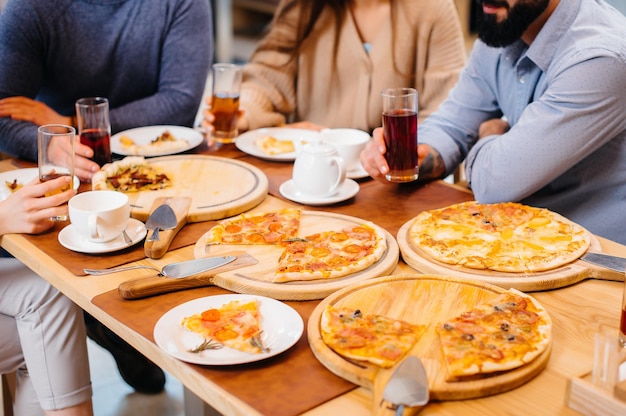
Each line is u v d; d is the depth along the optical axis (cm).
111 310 130
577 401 100
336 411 103
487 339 113
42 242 160
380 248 146
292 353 117
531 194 189
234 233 157
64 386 189
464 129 213
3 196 183
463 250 147
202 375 111
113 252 154
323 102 302
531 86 194
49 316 184
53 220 169
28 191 163
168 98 251
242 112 242
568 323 124
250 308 126
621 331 116
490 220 161
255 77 290
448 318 122
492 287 130
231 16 613
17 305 183
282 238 154
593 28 176
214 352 115
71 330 187
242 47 625
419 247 149
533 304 124
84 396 193
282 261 142
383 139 182
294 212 167
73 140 170
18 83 238
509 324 117
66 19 241
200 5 254
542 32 182
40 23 237
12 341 191
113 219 153
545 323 118
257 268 141
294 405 103
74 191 168
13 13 235
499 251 146
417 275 134
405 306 125
